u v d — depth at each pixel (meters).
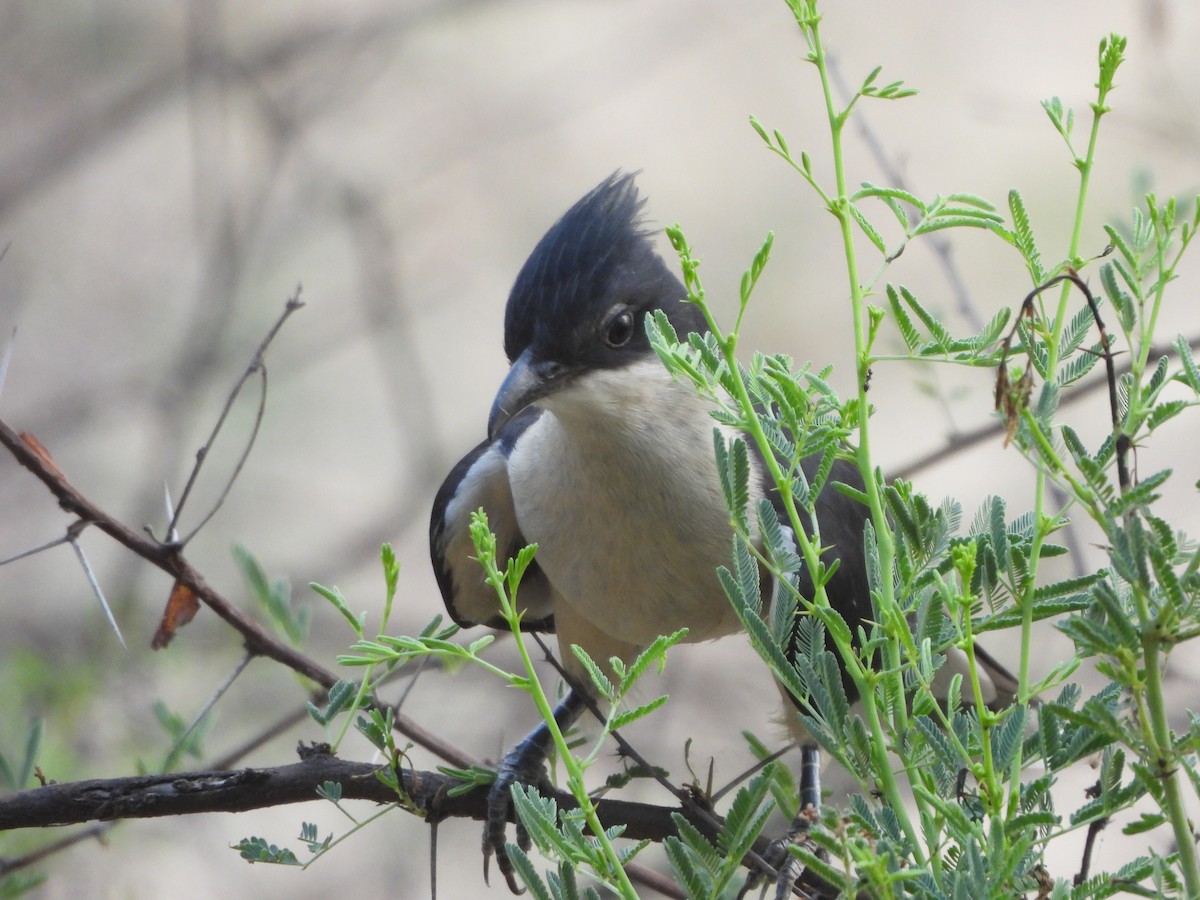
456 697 12.13
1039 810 4.46
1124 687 4.43
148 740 10.00
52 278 18.83
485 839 7.76
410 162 20.00
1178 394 8.87
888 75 20.45
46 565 15.79
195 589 7.18
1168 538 3.92
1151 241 4.49
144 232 19.34
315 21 18.98
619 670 4.52
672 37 21.33
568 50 21.05
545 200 20.36
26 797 6.33
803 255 19.20
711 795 6.33
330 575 13.83
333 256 18.34
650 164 20.64
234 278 15.45
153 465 14.55
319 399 18.09
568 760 4.32
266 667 11.36
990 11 21.14
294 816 13.55
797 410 4.52
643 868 6.78
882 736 4.36
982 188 19.11
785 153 4.51
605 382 7.97
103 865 10.34
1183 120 14.08
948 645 4.47
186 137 19.81
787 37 21.38
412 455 16.02
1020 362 5.09
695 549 8.11
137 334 18.34
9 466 16.64
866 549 4.62
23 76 19.25
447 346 19.11
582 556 8.38
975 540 4.34
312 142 19.44
